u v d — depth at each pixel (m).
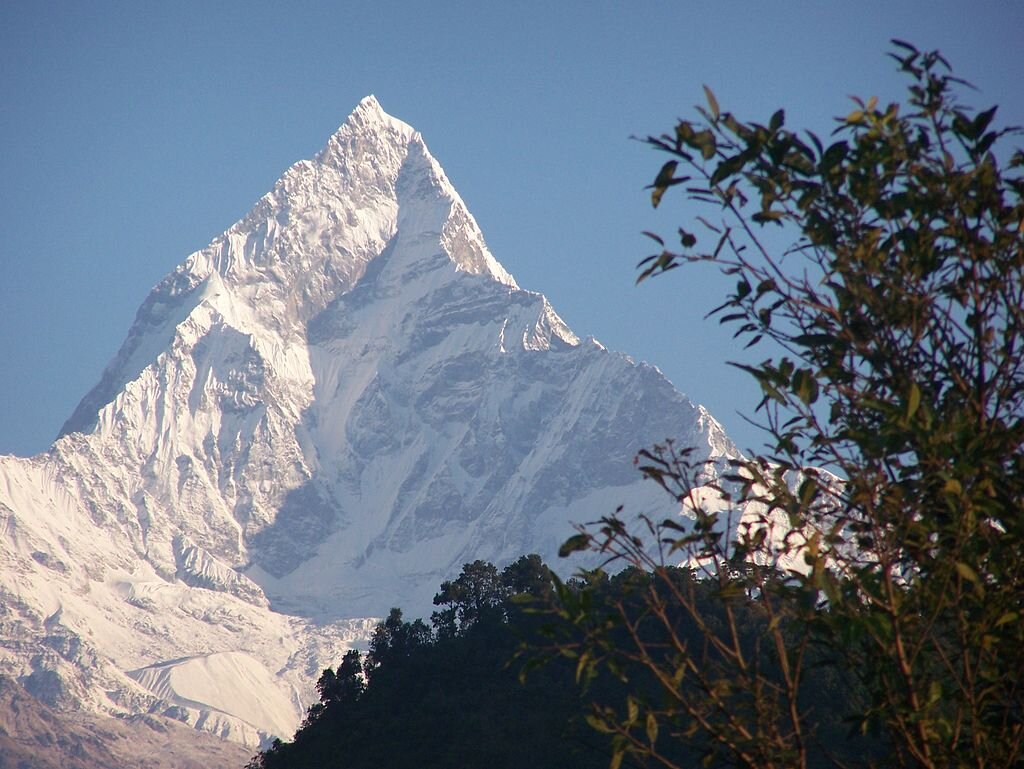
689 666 55.81
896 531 56.50
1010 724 56.31
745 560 57.78
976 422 58.09
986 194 58.41
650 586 57.00
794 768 54.75
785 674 56.00
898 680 56.50
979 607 57.50
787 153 58.91
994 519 57.50
